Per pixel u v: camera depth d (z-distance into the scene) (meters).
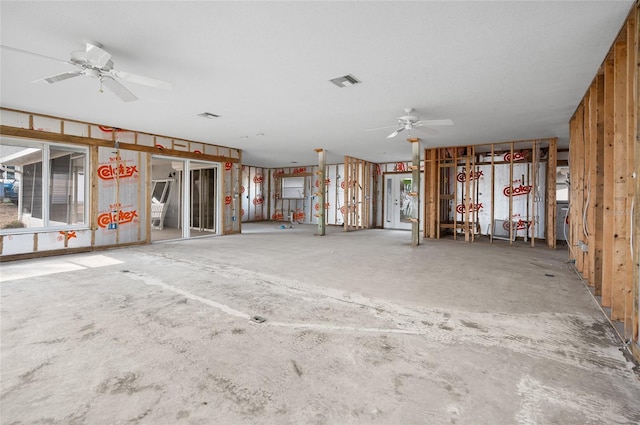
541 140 7.57
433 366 2.10
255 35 2.88
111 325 2.68
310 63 3.46
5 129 5.16
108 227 6.51
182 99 4.72
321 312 3.03
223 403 1.71
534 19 2.60
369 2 2.38
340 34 2.86
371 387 1.87
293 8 2.46
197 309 3.07
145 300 3.31
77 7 2.46
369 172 11.65
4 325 2.66
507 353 2.29
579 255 4.68
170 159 7.80
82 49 3.14
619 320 2.81
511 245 7.57
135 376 1.95
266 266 4.95
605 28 2.72
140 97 4.64
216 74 3.77
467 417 1.63
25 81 4.01
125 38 2.94
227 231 9.23
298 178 13.68
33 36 2.90
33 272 4.50
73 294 3.49
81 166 6.28
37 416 1.59
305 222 13.61
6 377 1.92
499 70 3.62
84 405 1.68
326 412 1.65
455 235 8.55
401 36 2.89
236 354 2.23
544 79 3.88
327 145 8.62
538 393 1.83
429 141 7.90
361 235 9.34
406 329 2.67
